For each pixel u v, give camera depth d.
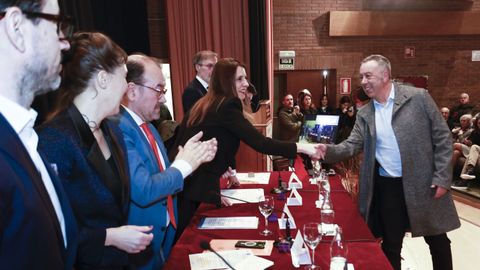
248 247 1.42
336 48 7.02
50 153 0.95
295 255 1.29
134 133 1.32
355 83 7.10
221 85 1.88
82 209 1.01
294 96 7.29
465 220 3.66
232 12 4.95
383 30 6.90
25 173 0.60
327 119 3.22
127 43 4.02
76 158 0.98
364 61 2.06
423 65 7.23
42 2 0.64
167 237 1.49
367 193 2.16
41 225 0.61
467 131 5.07
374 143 2.08
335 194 2.09
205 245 1.27
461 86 7.36
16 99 0.66
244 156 4.04
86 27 2.93
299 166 2.86
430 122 1.98
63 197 0.81
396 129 1.98
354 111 5.30
